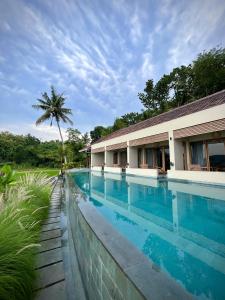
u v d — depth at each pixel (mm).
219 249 3982
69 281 2840
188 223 5590
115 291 1624
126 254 1742
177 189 9773
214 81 26312
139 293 1282
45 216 5801
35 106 31641
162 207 7266
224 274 3115
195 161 13305
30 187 6391
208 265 3385
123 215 6449
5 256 2445
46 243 4109
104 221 2748
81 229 3096
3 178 5891
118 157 23984
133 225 5492
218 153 11664
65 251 3762
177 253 3848
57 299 2467
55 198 8633
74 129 38469
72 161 35125
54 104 31969
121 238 2111
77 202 4191
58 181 15344
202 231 5004
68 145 36219
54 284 2771
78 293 2576
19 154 42250
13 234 2926
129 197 9102
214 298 2600
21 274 2463
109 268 1763
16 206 3986
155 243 4289
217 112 9758
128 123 42188
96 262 2146
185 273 3166
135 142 16594
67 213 6180
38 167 41156
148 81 37688
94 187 12234
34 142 57219
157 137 13969
